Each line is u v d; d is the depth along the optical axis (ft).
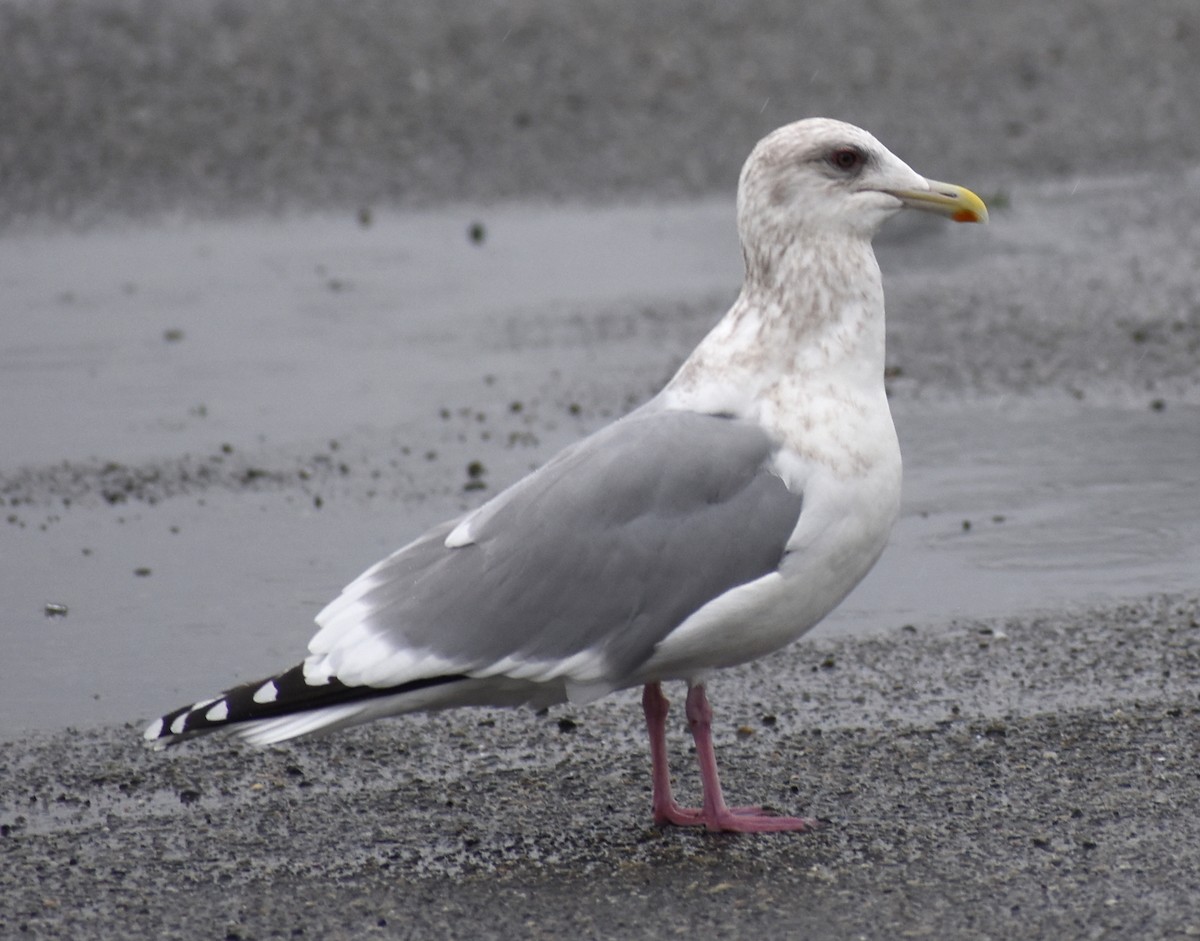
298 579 40.73
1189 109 92.27
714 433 27.84
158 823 29.09
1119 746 30.63
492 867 27.17
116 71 99.30
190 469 48.65
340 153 88.43
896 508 28.60
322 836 28.48
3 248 75.72
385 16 109.91
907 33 106.83
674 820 28.60
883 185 28.68
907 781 29.76
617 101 95.61
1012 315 61.31
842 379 28.22
